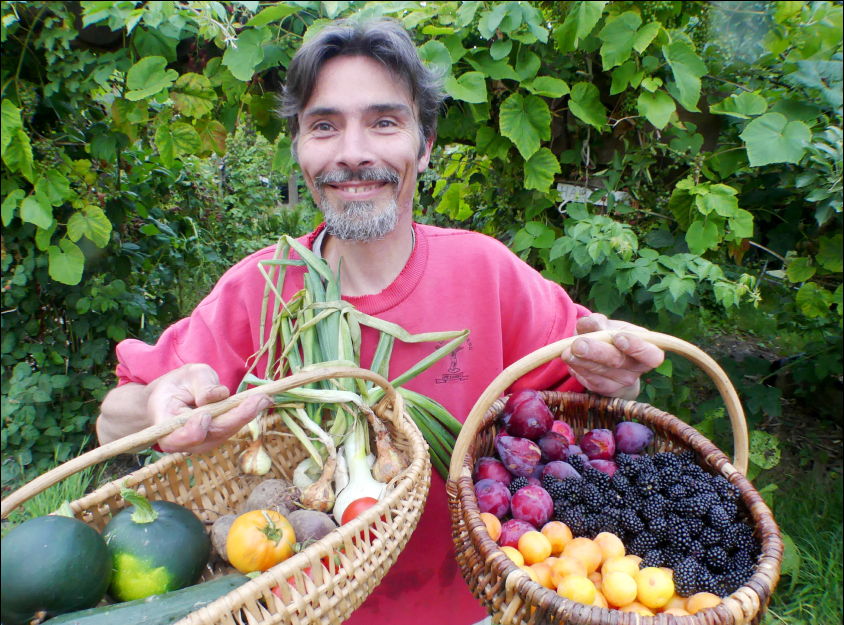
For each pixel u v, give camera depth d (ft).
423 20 5.97
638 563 3.22
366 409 3.60
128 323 8.63
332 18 5.56
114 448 2.75
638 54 5.86
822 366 7.82
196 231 11.57
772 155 5.23
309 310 3.95
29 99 6.00
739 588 2.80
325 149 3.78
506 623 2.77
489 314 4.23
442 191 10.32
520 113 6.08
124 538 2.85
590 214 6.89
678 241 6.57
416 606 4.20
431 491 4.12
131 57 5.74
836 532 7.22
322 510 3.46
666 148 6.40
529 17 5.67
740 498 3.40
